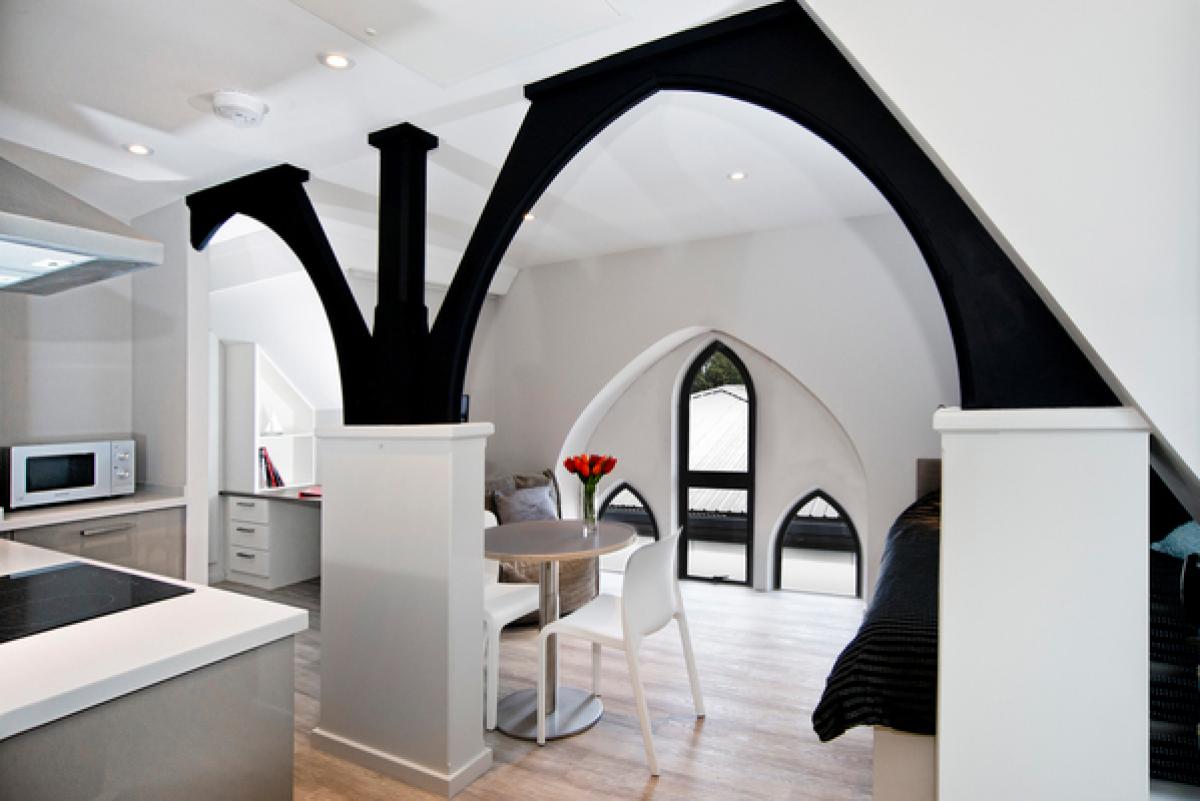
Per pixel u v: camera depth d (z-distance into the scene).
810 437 4.80
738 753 2.57
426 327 2.56
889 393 4.12
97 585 1.71
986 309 1.42
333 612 2.56
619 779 2.39
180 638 1.35
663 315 4.85
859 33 1.40
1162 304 1.20
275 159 2.86
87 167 2.95
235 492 4.91
